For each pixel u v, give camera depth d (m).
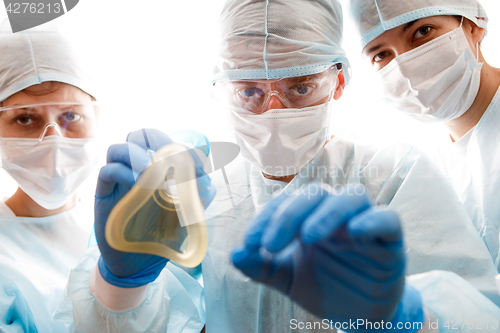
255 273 0.66
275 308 0.96
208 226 1.08
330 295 0.66
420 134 1.59
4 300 1.07
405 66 1.25
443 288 0.72
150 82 1.27
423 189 0.98
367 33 1.28
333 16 1.12
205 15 1.24
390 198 1.04
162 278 1.02
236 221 1.08
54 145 1.13
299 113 1.02
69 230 1.32
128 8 1.26
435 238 0.92
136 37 1.27
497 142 1.24
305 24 1.02
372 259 0.60
